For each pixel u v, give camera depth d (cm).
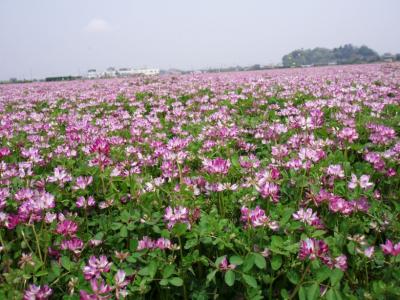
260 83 1568
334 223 337
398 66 2703
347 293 261
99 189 439
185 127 762
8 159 569
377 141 539
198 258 288
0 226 332
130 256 299
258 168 461
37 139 685
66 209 415
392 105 838
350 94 984
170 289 292
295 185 400
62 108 1220
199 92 1368
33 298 256
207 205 389
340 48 11812
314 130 618
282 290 260
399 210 363
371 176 441
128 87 1756
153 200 380
